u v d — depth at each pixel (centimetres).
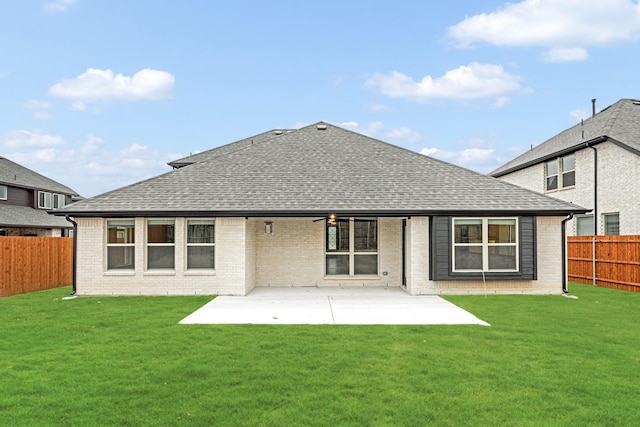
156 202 1299
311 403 483
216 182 1421
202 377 565
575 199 2088
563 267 1319
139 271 1289
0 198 3061
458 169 1552
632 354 671
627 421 444
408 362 630
